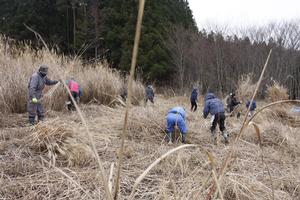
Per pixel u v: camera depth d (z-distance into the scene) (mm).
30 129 6039
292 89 27016
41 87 7191
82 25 26812
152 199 3754
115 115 8266
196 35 31797
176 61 30000
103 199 3697
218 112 7215
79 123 7020
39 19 27203
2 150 5219
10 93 8516
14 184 4070
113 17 28688
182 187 3557
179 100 18000
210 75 29703
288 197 4293
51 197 3816
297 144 7145
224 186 3857
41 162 4914
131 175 4559
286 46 28594
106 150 5609
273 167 5594
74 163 4859
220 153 5949
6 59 9312
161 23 30250
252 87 14086
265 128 8219
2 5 28859
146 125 7461
